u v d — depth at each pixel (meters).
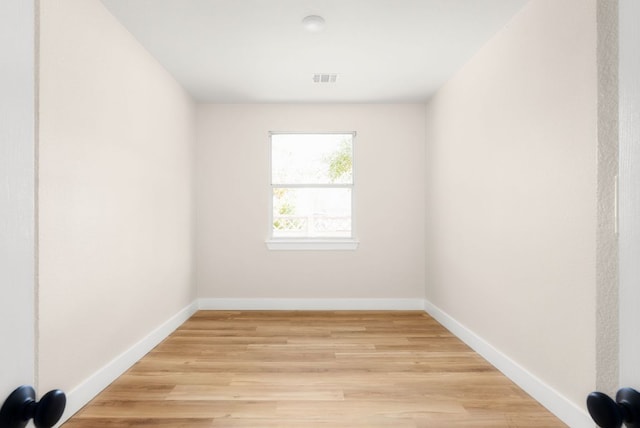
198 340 3.38
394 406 2.16
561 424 1.99
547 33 2.21
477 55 3.15
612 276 1.51
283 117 4.59
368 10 2.58
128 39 2.81
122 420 2.01
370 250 4.59
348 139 4.65
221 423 1.97
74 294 2.12
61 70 2.01
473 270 3.19
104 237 2.44
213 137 4.57
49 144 1.92
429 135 4.43
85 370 2.22
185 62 3.37
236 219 4.57
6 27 0.44
